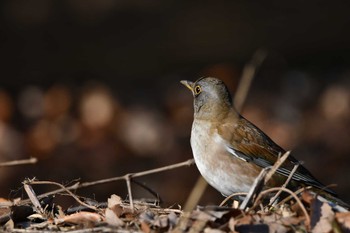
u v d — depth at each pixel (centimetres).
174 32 2338
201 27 2345
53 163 1652
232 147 926
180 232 732
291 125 1892
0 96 2031
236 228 736
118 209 793
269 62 2295
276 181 900
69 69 2242
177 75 2256
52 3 2330
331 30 2378
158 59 2292
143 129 1812
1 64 2219
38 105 2020
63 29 2306
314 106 2044
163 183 1521
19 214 798
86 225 761
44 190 1460
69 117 1936
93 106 1938
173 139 1800
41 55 2258
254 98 2102
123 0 2367
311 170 1625
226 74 2219
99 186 1494
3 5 2308
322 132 1817
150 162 1673
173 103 2047
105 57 2278
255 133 943
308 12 2409
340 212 762
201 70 2278
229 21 2370
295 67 2323
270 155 932
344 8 2416
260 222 741
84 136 1811
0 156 1677
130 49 2302
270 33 2361
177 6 2384
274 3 2412
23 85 2175
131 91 2170
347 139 1770
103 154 1703
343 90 2117
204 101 962
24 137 1784
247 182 925
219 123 943
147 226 741
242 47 2328
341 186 1534
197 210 754
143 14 2359
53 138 1784
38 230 768
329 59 2347
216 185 938
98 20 2333
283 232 734
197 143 946
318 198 766
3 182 1530
